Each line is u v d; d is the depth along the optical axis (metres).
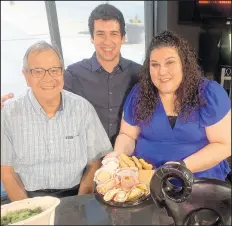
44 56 1.20
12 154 1.35
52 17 2.58
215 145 1.30
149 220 0.89
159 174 0.85
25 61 1.22
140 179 1.04
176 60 1.22
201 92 1.29
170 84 1.25
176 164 0.88
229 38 2.59
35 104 1.30
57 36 2.63
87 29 1.78
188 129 1.30
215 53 2.68
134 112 1.41
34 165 1.35
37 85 1.22
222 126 1.29
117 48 1.68
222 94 1.30
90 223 0.89
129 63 1.81
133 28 2.45
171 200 0.84
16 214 0.85
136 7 2.72
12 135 1.33
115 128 1.81
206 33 2.76
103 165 1.12
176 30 2.83
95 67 1.74
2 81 2.42
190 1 2.73
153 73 1.26
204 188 0.83
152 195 0.87
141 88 1.38
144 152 1.38
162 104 1.33
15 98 1.37
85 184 1.38
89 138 1.40
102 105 1.79
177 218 0.83
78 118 1.36
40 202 0.89
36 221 0.79
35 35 2.55
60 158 1.35
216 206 0.81
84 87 1.78
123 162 1.13
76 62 1.86
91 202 1.00
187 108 1.29
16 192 1.36
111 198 0.97
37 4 2.54
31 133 1.32
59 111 1.33
